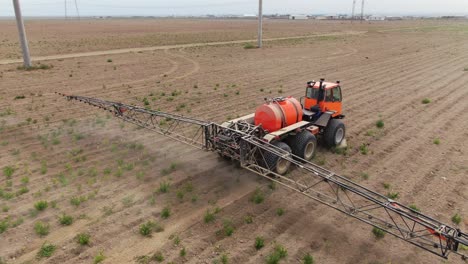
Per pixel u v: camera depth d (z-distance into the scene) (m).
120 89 20.98
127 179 9.67
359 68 29.09
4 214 7.95
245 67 29.62
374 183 9.54
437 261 6.69
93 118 15.19
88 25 114.19
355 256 6.77
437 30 83.44
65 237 7.20
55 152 11.49
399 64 31.25
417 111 16.27
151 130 12.61
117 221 7.74
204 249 6.89
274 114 9.67
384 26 104.94
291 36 63.59
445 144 12.33
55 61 31.50
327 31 78.88
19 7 25.91
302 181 9.59
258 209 8.26
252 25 113.31
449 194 9.01
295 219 7.91
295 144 10.15
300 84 22.48
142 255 6.68
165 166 10.48
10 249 6.82
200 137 12.74
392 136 13.09
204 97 19.08
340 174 10.02
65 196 8.75
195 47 44.38
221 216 7.95
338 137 11.73
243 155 9.05
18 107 16.78
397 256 6.81
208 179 9.68
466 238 6.00
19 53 36.47
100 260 6.52
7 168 10.03
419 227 7.70
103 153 11.45
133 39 55.50
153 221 7.75
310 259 6.51
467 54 38.25
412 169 10.41
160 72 26.92
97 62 31.41
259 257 6.66
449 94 19.58
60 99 18.39
